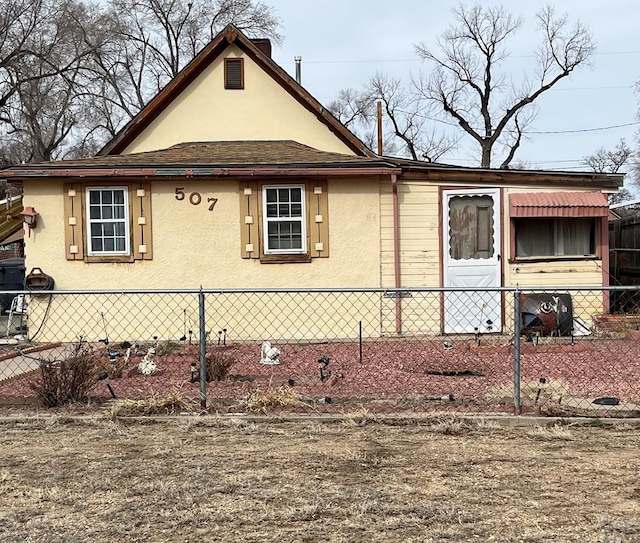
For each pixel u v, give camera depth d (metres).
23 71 39.81
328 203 12.84
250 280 12.82
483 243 13.20
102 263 12.73
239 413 7.08
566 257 13.28
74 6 41.16
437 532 4.20
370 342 12.02
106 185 12.70
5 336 13.53
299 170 12.52
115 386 8.45
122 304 12.78
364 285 12.89
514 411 7.01
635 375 8.91
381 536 4.16
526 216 12.89
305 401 7.46
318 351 11.20
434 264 13.12
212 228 12.81
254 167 12.49
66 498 4.82
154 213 12.76
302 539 4.14
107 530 4.29
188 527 4.33
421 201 13.10
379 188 12.92
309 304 12.87
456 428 6.51
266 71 15.98
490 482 5.07
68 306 12.81
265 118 16.00
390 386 8.34
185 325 12.77
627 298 14.39
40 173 12.39
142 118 15.73
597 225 13.35
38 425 6.79
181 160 13.05
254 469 5.41
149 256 12.75
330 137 16.02
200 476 5.25
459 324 13.07
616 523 4.30
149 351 9.97
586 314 13.24
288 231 12.91
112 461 5.65
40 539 4.17
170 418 6.92
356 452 5.81
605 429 6.54
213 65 16.00
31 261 12.75
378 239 12.91
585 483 5.03
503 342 11.43
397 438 6.27
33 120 41.94
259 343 12.15
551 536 4.13
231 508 4.62
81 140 48.62
